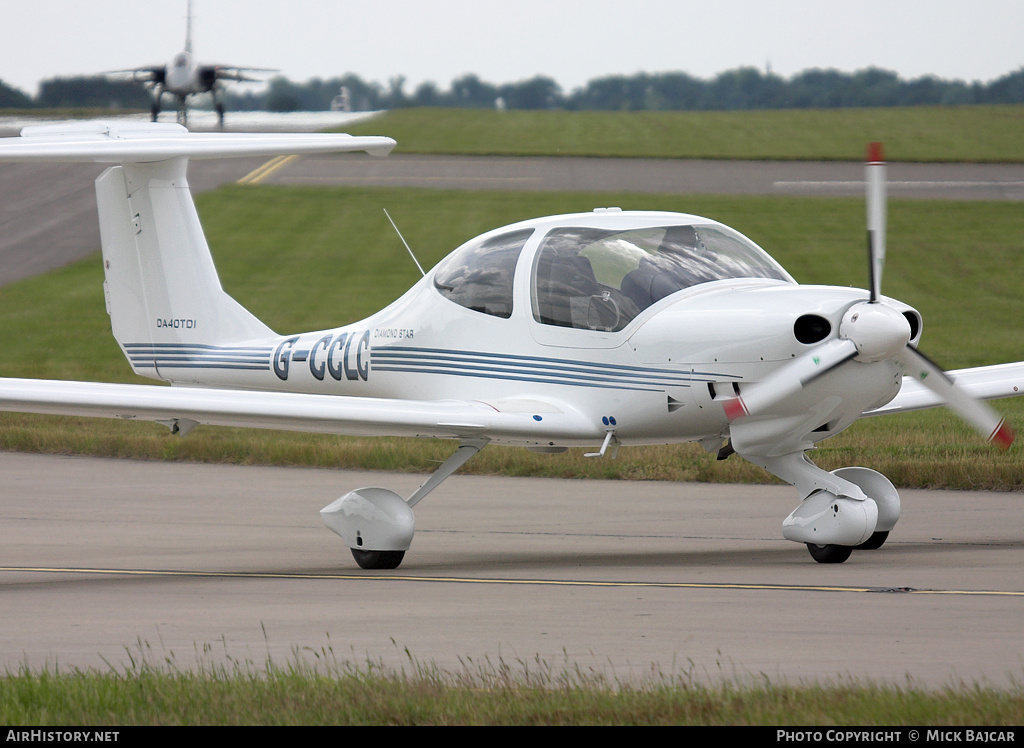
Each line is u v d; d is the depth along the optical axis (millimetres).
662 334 28016
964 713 14797
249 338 35844
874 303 26578
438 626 21344
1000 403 61469
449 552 30922
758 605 22609
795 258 111125
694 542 31875
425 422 27797
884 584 24688
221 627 21688
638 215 30469
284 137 35250
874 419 58406
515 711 15352
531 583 25734
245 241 119688
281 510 38312
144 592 25453
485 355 30828
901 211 132625
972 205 136000
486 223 125062
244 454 49875
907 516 35375
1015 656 18359
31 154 29047
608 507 38438
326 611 22984
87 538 33375
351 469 47781
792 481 28531
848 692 15688
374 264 110000
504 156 178625
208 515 37375
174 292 36281
